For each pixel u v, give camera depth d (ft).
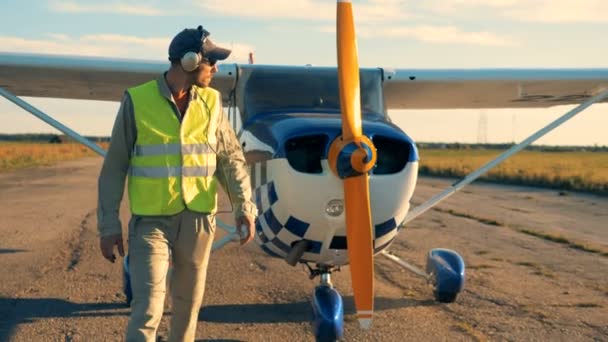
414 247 22.94
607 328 12.94
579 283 17.15
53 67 16.74
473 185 60.13
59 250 21.36
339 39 11.75
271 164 12.25
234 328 12.87
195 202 8.11
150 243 7.85
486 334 12.48
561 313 14.05
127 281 14.05
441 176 77.51
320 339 11.77
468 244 23.73
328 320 11.68
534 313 14.02
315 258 12.54
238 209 8.55
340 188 11.68
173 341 8.63
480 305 14.75
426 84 17.67
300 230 12.07
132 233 7.97
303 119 12.44
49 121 14.74
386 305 14.75
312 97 14.78
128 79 18.13
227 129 8.67
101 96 21.36
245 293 15.87
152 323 7.61
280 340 12.12
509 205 39.63
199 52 8.02
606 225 30.04
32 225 27.22
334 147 11.43
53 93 21.06
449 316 13.80
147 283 7.66
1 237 23.86
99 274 17.71
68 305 14.42
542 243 24.13
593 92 19.86
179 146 8.02
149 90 8.12
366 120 12.67
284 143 11.92
